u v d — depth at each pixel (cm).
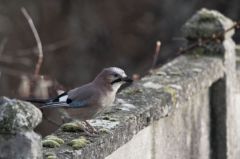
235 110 1402
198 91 1223
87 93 970
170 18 2928
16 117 731
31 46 3009
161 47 2914
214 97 1335
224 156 1340
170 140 1137
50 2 3133
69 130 923
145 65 3056
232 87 1370
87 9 3195
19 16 3030
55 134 912
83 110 970
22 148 732
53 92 1414
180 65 1276
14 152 733
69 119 988
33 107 746
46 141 865
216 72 1298
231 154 1365
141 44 3112
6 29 2989
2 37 2961
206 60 1312
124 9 3216
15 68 2667
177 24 2905
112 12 3241
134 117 990
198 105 1260
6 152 733
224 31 1336
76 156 840
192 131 1234
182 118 1184
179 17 2903
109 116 983
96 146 882
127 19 3177
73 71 3042
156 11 3084
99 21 3191
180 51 1354
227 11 2720
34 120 741
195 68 1259
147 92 1102
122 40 3153
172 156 1150
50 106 971
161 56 2891
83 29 3156
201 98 1277
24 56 2825
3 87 2528
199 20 1352
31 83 1380
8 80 2561
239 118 1436
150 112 1031
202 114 1284
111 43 3153
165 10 2958
